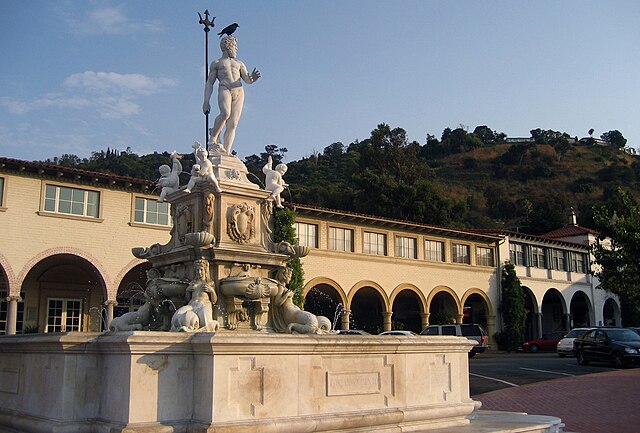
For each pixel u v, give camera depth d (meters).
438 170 115.81
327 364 7.34
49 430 6.41
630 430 11.16
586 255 50.94
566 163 115.62
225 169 9.65
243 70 10.48
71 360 6.57
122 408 6.25
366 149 75.12
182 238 9.44
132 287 29.62
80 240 26.58
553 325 51.94
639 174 111.69
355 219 35.81
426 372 8.48
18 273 24.97
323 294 35.66
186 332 6.87
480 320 44.50
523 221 78.12
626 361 23.73
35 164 25.41
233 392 6.47
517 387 18.55
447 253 40.81
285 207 32.28
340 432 7.21
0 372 7.99
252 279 8.81
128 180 27.53
